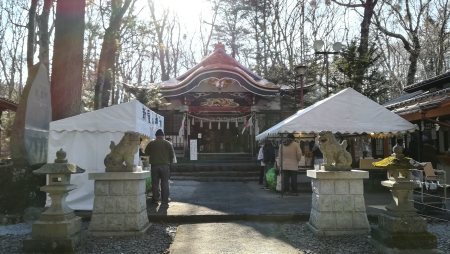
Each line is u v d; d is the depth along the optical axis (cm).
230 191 1383
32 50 1455
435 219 848
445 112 1265
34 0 1466
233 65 2606
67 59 1155
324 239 673
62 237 599
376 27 2812
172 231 770
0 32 2992
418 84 1752
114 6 1523
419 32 2927
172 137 2419
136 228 717
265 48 3559
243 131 2458
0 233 751
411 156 1488
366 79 1983
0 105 1734
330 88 2123
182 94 2330
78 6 1166
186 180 1850
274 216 866
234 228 786
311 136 1631
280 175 1298
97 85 1641
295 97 2427
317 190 721
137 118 965
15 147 967
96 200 721
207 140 2547
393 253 554
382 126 1112
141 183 759
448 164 1276
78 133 946
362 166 1331
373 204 1020
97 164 943
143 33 1608
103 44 1579
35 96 1030
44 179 939
